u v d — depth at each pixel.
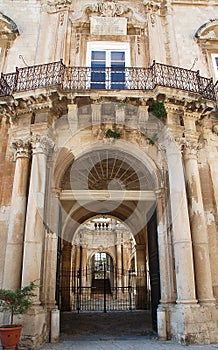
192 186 8.99
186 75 10.26
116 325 10.65
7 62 11.27
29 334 7.02
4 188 9.40
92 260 31.89
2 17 11.77
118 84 10.39
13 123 9.84
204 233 8.59
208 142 10.46
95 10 12.02
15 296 6.55
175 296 8.42
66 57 11.16
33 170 8.65
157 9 12.40
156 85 8.91
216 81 11.13
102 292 28.33
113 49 11.56
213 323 7.60
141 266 17.33
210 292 8.02
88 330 9.77
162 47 11.62
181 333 7.42
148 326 10.31
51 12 12.12
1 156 9.81
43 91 8.82
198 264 8.27
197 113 9.77
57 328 7.99
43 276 8.41
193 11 12.89
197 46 12.16
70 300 16.05
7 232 8.88
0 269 8.46
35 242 7.98
